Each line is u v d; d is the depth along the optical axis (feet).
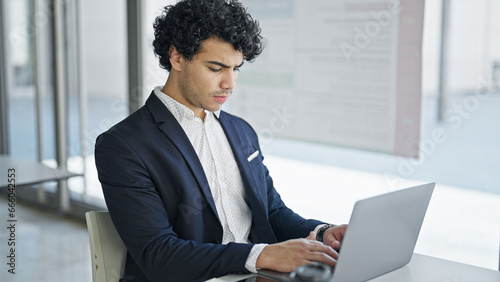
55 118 13.08
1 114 14.92
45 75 13.23
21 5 13.67
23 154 14.33
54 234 12.25
